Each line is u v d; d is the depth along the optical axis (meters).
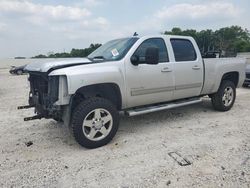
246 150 3.86
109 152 3.95
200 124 5.27
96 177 3.19
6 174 3.33
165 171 3.28
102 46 5.46
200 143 4.20
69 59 4.45
